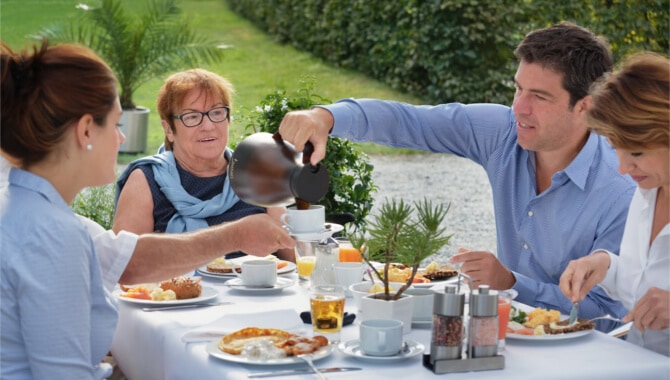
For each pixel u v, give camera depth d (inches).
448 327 81.7
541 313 97.2
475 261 110.8
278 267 127.8
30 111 80.8
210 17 653.9
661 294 92.7
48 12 619.8
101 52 382.9
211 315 102.3
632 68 91.9
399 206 93.1
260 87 498.3
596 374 82.6
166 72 390.9
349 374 80.9
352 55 532.4
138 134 386.3
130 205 143.3
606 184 118.1
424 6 466.0
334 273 112.4
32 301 77.7
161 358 96.2
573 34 115.9
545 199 122.0
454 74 467.2
